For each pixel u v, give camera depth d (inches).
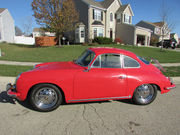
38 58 433.7
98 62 135.4
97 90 131.6
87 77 127.6
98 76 129.6
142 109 139.5
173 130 105.7
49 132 99.3
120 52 142.6
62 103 148.1
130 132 102.1
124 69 139.9
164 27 782.5
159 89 149.6
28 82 119.2
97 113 128.8
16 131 99.3
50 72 125.0
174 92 191.0
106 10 993.5
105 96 135.6
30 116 120.1
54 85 125.1
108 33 1048.8
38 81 119.6
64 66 143.0
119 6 1122.7
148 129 106.3
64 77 123.6
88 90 129.9
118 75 133.8
